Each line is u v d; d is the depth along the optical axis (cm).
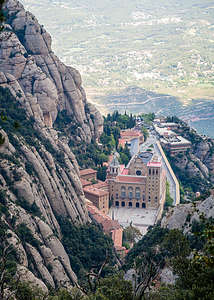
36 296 17438
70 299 16588
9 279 18538
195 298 13300
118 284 15912
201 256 12475
